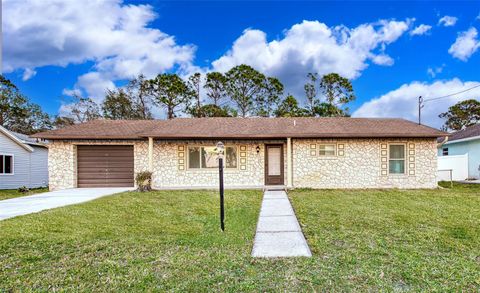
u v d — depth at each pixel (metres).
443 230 5.65
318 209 7.75
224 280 3.54
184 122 14.23
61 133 12.57
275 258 4.32
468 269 3.82
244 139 12.80
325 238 5.21
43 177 17.83
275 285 3.41
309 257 4.32
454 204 8.43
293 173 12.62
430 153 12.42
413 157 12.45
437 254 4.40
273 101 28.69
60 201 9.12
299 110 28.08
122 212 7.33
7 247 4.67
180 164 12.83
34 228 5.68
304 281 3.51
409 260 4.13
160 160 12.81
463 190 11.64
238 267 3.96
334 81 27.44
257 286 3.38
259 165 12.92
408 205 8.27
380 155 12.49
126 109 28.55
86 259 4.21
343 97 27.67
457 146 18.50
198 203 8.70
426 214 7.05
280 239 5.30
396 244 4.85
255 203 8.80
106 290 3.29
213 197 9.83
